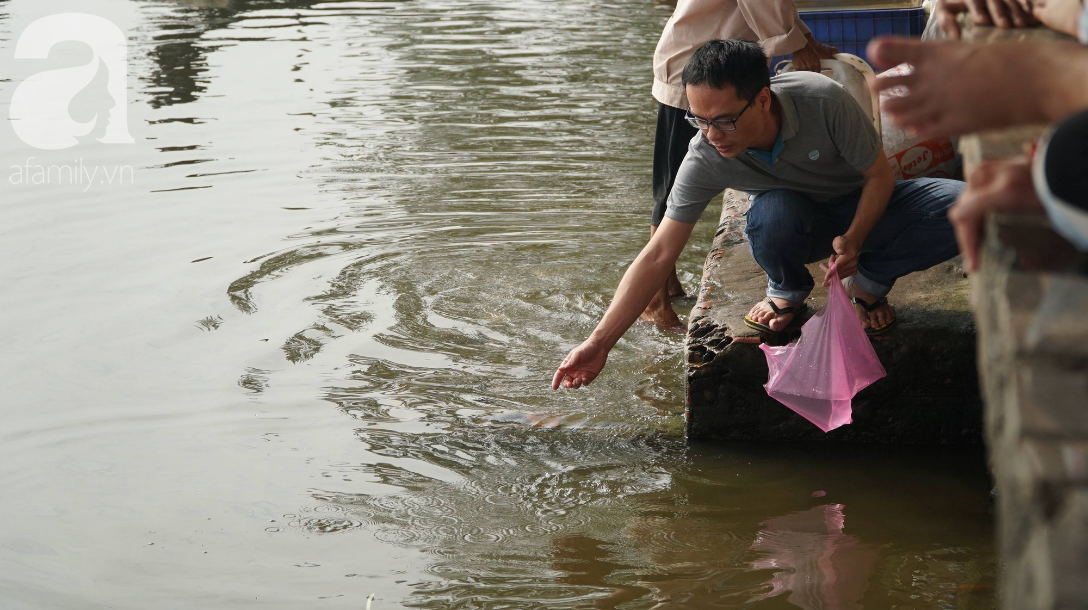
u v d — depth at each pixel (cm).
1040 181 123
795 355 329
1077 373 117
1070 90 131
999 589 269
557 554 296
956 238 327
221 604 274
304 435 371
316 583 283
